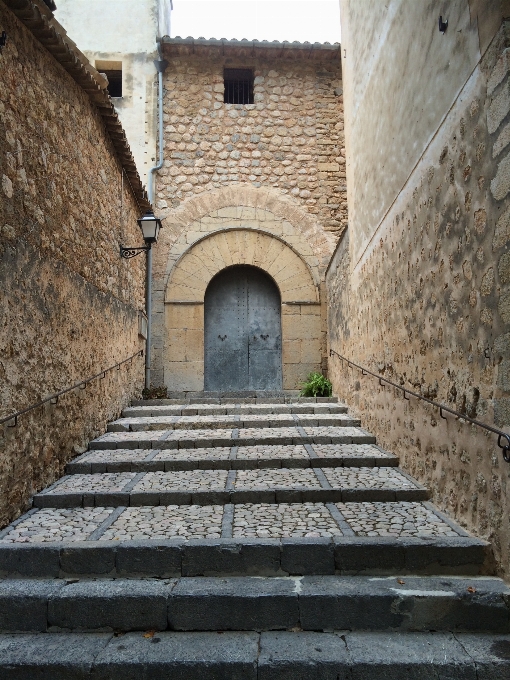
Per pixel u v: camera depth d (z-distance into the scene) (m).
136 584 3.09
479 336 3.17
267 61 10.26
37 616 2.92
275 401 7.96
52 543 3.34
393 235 4.96
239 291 10.02
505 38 2.81
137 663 2.56
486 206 3.06
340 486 4.33
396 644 2.70
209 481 4.58
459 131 3.42
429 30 3.96
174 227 9.67
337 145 10.16
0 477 3.65
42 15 4.15
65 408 4.93
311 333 9.63
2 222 3.63
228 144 10.00
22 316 3.96
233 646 2.70
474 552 3.14
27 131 4.07
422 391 4.20
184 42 9.77
